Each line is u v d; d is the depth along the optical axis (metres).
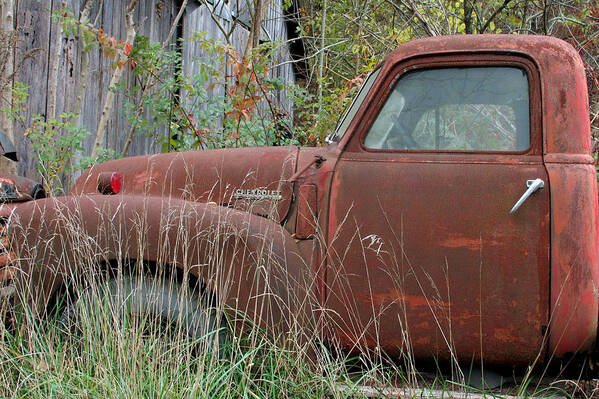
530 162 2.78
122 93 7.59
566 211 2.70
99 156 5.91
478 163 2.81
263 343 2.73
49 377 2.54
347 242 2.87
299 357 2.66
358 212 2.88
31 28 6.21
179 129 6.36
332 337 2.88
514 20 8.20
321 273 2.89
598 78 5.41
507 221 2.75
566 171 2.72
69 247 2.94
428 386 2.82
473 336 2.77
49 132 5.61
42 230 2.98
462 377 2.76
